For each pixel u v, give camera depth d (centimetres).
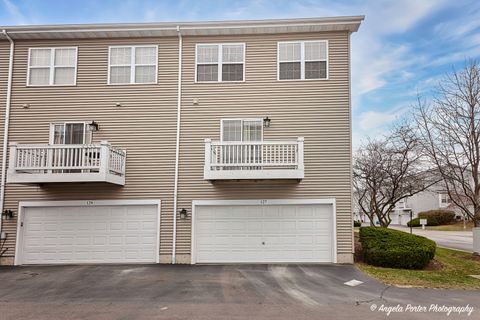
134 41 1331
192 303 759
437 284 939
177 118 1290
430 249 1162
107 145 1152
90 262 1243
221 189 1255
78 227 1260
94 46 1332
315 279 980
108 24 1288
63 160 1157
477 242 1388
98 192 1266
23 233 1261
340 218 1225
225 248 1240
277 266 1166
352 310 708
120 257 1245
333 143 1249
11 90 1320
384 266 1166
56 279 1000
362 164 1786
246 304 750
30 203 1266
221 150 1180
